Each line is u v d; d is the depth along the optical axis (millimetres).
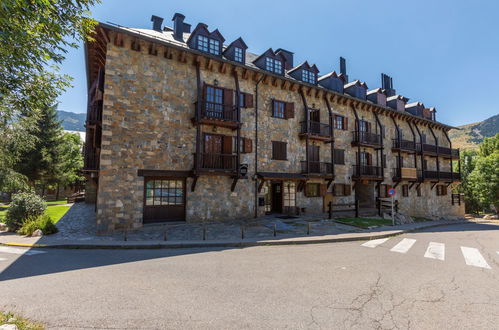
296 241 10828
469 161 44656
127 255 8531
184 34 19562
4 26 4559
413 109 29562
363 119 23984
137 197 13367
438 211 30266
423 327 4031
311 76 21000
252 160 17422
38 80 5918
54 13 5320
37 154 27531
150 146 13914
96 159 15797
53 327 3789
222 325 3967
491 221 28750
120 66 13414
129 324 3939
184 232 12578
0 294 5039
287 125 19250
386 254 8922
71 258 8016
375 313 4473
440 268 7285
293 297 5086
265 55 18594
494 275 6723
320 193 20344
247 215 16922
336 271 6836
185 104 15141
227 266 7199
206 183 15625
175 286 5586
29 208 12727
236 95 16641
